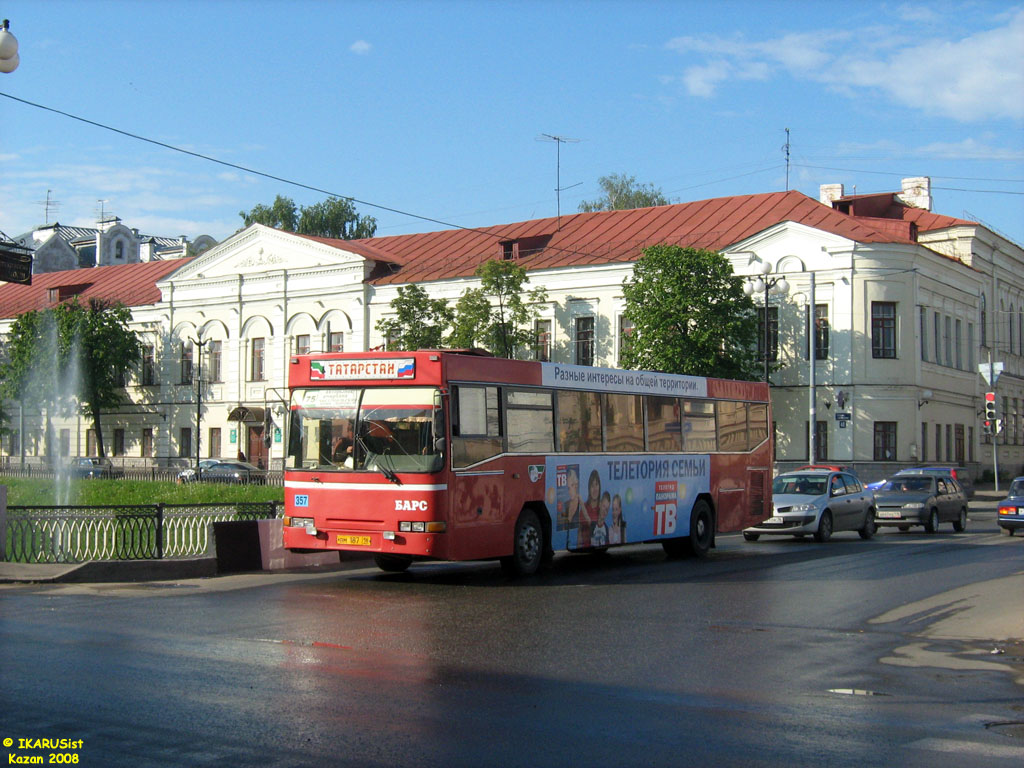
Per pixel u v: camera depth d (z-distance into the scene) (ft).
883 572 57.52
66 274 237.04
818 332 145.59
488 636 35.60
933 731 23.73
